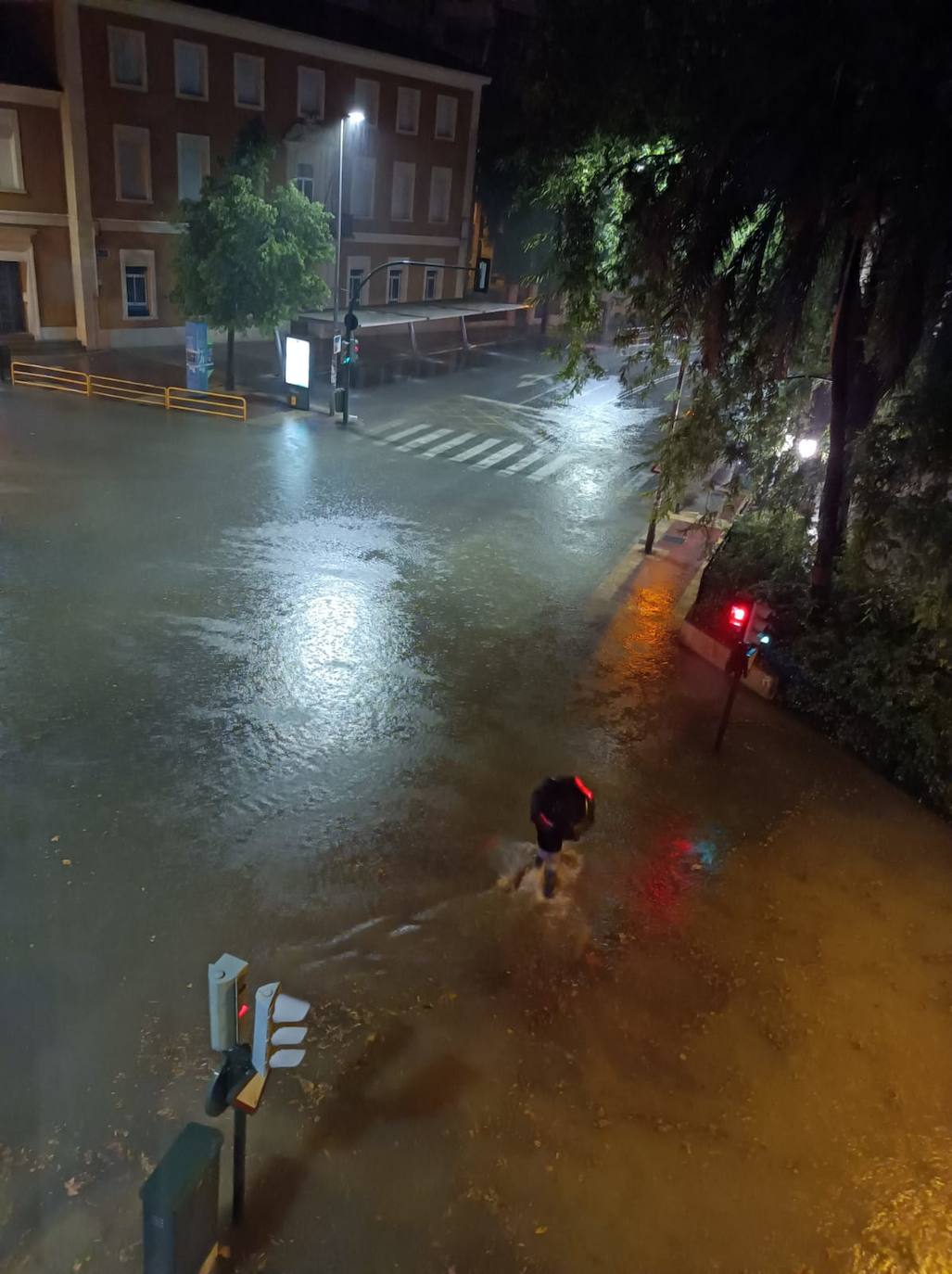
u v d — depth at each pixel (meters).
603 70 10.99
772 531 14.91
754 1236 5.70
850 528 11.97
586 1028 7.14
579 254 12.60
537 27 11.49
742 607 10.52
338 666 12.45
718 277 11.38
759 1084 6.79
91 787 9.47
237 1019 4.91
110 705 11.00
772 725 12.02
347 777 10.08
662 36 10.36
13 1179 5.63
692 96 10.45
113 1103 6.17
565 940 8.02
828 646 12.34
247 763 10.15
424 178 40.22
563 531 18.81
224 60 31.64
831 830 9.94
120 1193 5.60
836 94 9.65
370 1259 5.36
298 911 8.09
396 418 26.75
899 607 12.38
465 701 11.92
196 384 26.69
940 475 10.28
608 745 11.23
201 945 7.61
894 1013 7.53
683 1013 7.38
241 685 11.73
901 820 10.23
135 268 32.38
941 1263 5.64
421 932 7.98
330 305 36.97
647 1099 6.59
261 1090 5.07
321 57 34.19
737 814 10.07
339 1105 6.31
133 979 7.19
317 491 19.59
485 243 45.59
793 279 10.96
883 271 10.35
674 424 14.93
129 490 18.55
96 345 31.91
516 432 26.34
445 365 35.91
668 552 18.19
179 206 26.91
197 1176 4.64
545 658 13.30
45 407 24.31
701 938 8.20
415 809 9.66
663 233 11.02
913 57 9.07
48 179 29.41
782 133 10.09
